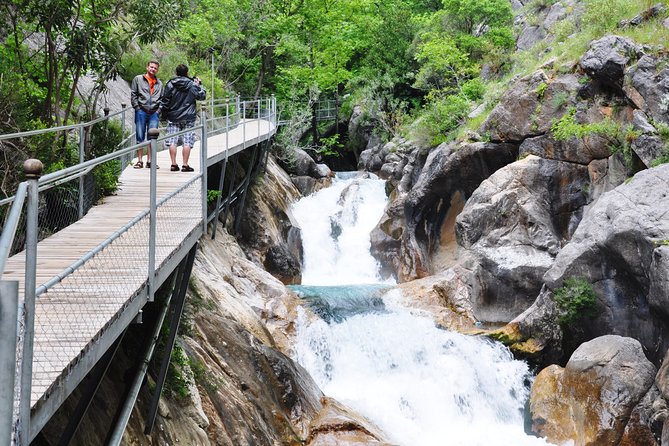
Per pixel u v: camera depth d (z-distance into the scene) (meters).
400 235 25.53
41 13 12.66
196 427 10.77
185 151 14.30
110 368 9.12
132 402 8.00
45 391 4.68
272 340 16.44
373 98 36.34
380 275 25.77
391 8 40.56
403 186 27.11
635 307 16.48
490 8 33.31
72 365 5.18
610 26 21.23
